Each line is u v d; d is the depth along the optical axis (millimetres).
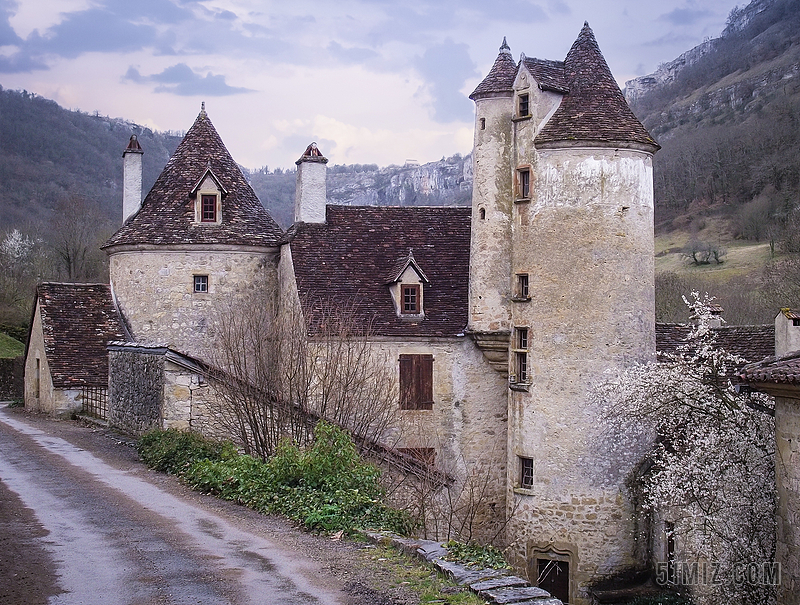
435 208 29047
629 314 22812
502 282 25047
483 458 25469
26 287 57625
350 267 26766
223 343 22141
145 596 9242
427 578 10117
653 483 20438
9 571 9977
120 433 22422
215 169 29125
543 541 22734
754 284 49219
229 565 10562
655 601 20234
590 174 22828
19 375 41031
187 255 27734
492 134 25250
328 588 9688
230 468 15656
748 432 16578
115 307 28828
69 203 65562
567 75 24391
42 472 16750
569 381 22656
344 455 15148
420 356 25219
